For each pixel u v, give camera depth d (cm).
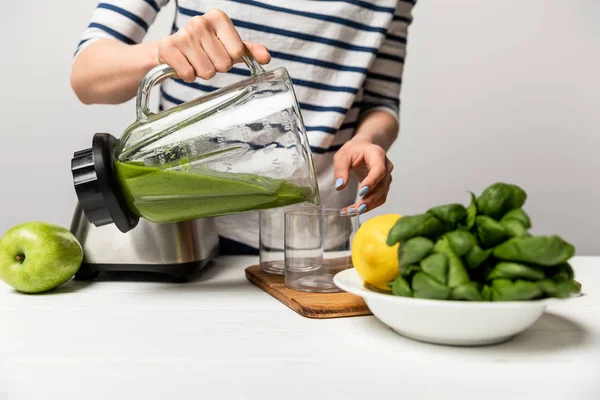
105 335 64
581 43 223
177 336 63
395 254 65
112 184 77
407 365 55
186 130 73
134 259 90
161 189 75
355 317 71
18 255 83
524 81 224
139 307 76
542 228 234
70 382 51
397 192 225
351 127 127
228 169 73
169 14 212
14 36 206
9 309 75
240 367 54
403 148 224
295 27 117
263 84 74
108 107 210
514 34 221
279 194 75
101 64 101
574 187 232
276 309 75
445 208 57
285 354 58
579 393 51
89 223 91
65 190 213
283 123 72
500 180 228
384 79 131
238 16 115
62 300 80
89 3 206
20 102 209
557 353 58
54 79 208
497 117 225
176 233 90
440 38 219
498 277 55
